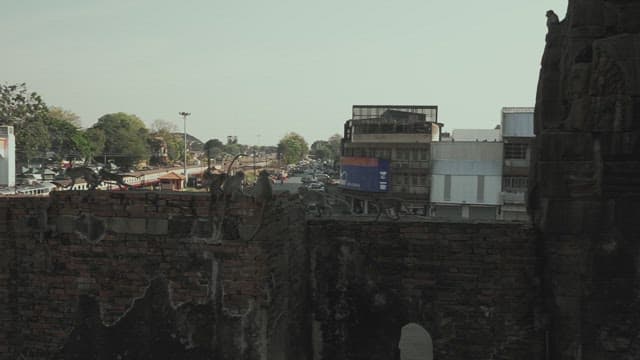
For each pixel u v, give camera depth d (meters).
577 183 11.67
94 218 10.68
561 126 12.23
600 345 11.66
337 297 13.28
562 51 12.53
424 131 55.09
